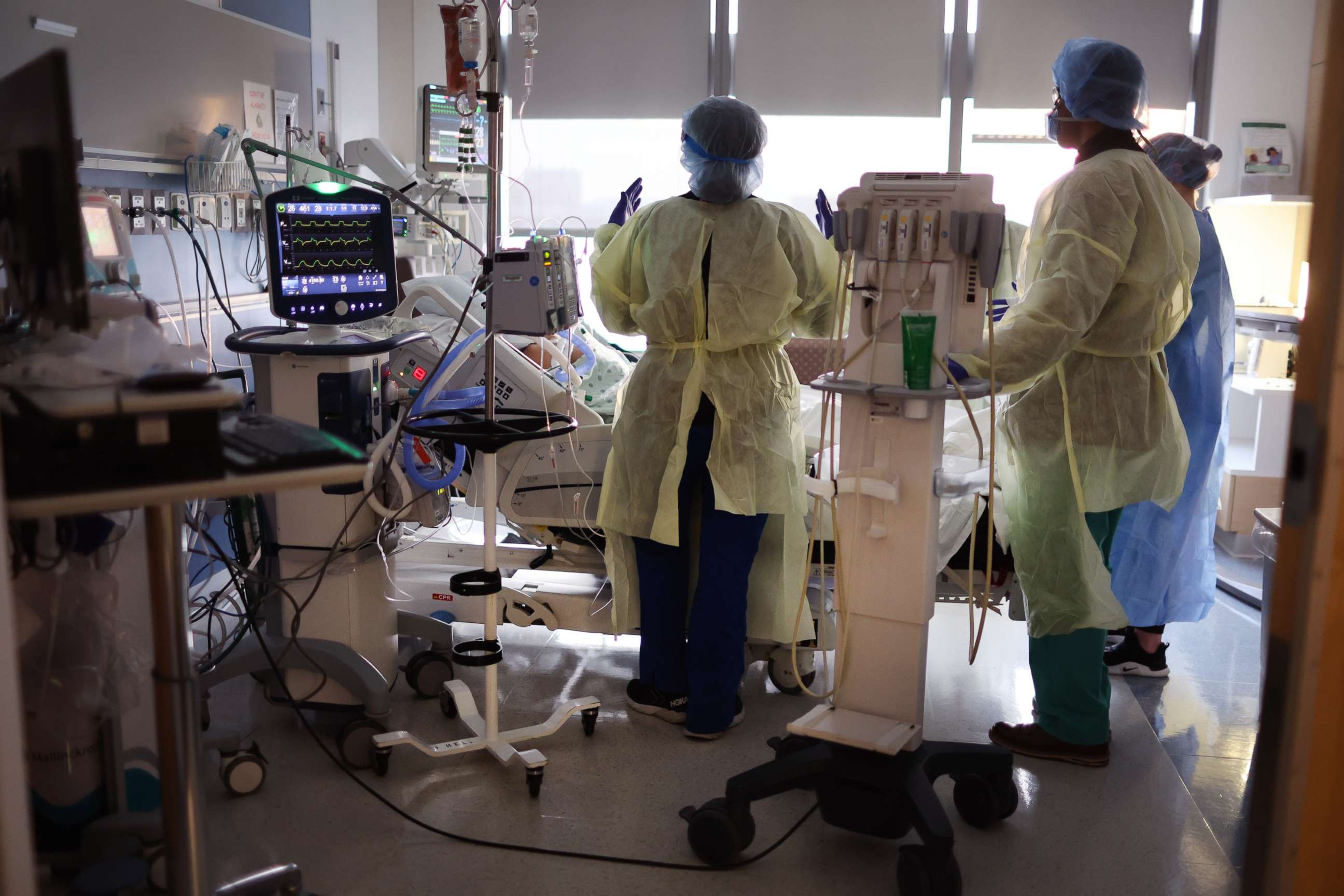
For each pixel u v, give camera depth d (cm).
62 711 181
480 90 218
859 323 190
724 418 234
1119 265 201
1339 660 128
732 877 191
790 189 495
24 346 157
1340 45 121
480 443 205
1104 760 235
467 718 236
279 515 238
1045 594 224
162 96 295
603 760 234
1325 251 123
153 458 127
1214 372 260
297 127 366
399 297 257
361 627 244
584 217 511
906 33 475
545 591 279
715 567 238
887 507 192
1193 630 327
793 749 212
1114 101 216
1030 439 221
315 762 230
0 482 112
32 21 247
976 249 182
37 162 134
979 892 187
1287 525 130
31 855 116
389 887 185
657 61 494
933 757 194
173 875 153
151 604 147
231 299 333
